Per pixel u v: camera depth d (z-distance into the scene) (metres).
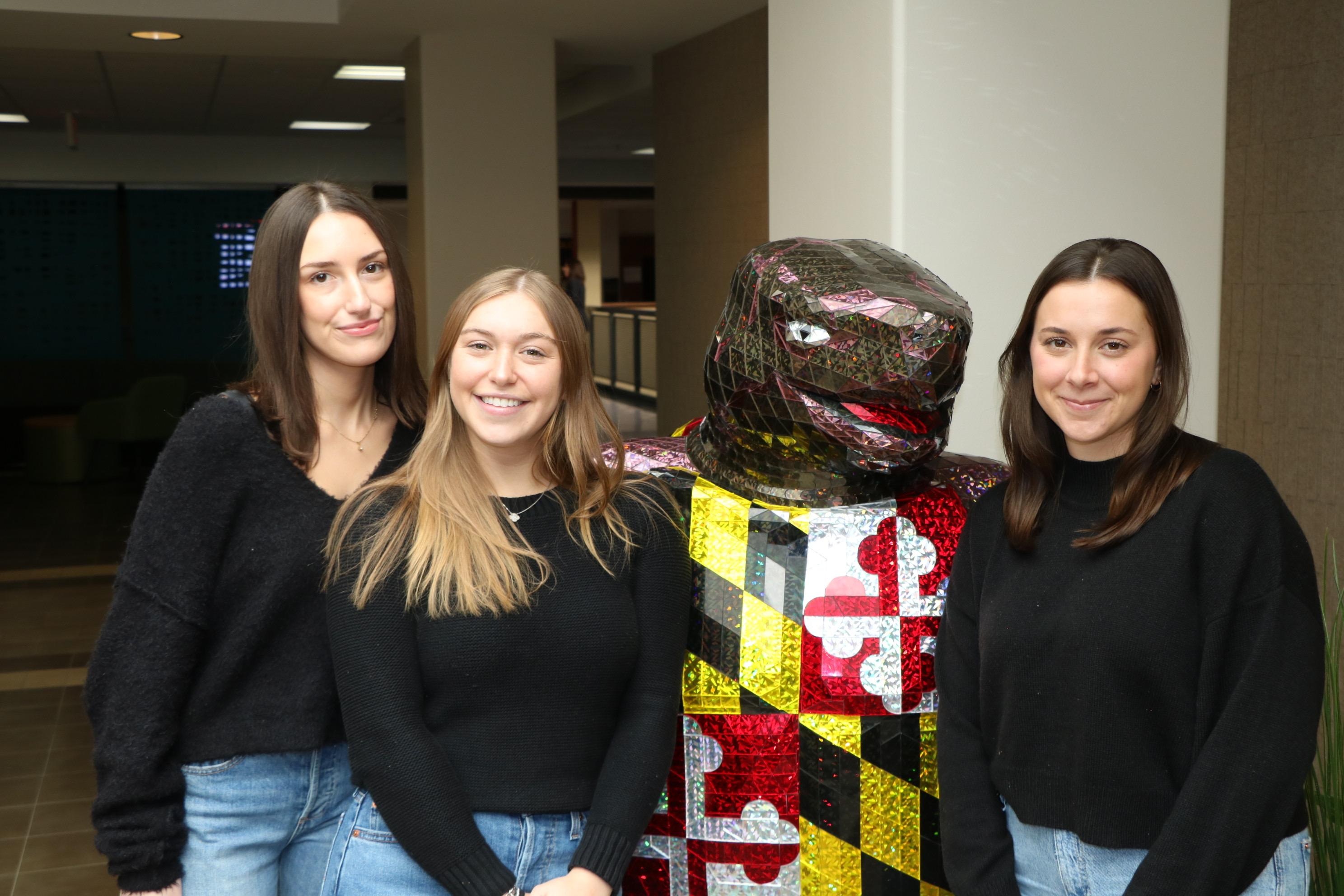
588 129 9.52
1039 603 1.29
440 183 5.57
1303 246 3.19
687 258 6.03
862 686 1.39
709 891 1.42
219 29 5.25
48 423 9.02
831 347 1.34
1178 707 1.22
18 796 3.46
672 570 1.39
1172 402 1.26
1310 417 3.20
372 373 1.57
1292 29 3.19
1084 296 1.25
